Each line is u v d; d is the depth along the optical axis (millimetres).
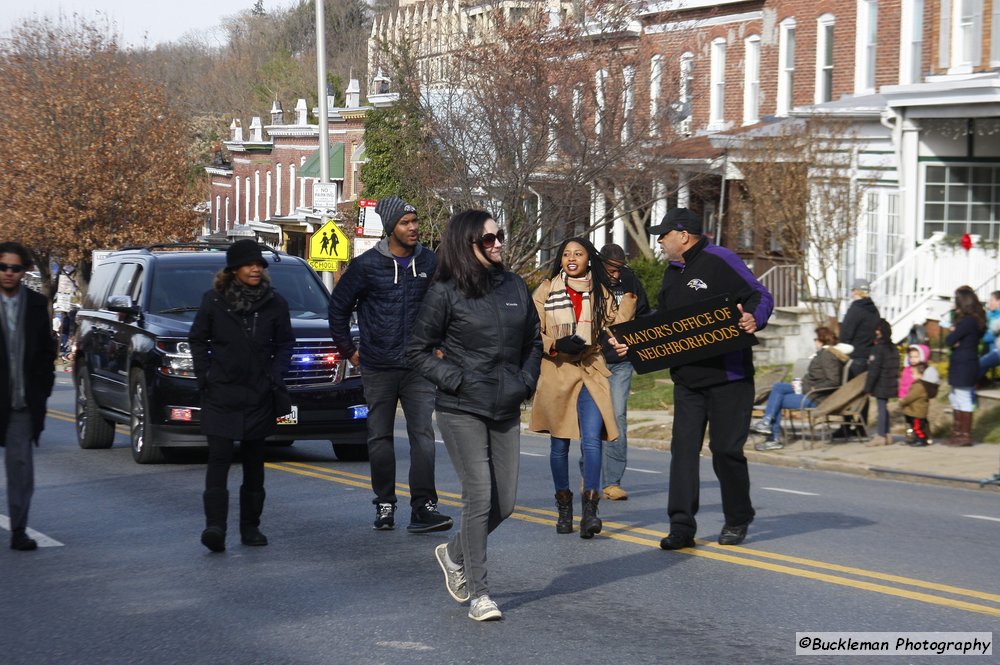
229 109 105500
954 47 26062
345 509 11695
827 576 8625
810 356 27766
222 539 9586
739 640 6969
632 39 31984
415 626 7305
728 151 28984
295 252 63469
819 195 25406
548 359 10055
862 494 13609
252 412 9570
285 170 67375
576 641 6949
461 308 7301
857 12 30594
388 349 10344
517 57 27141
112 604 7965
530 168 26969
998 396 19828
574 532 10398
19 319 9695
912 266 25094
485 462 7355
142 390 14859
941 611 7645
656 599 7961
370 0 103438
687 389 9602
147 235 57750
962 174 26203
